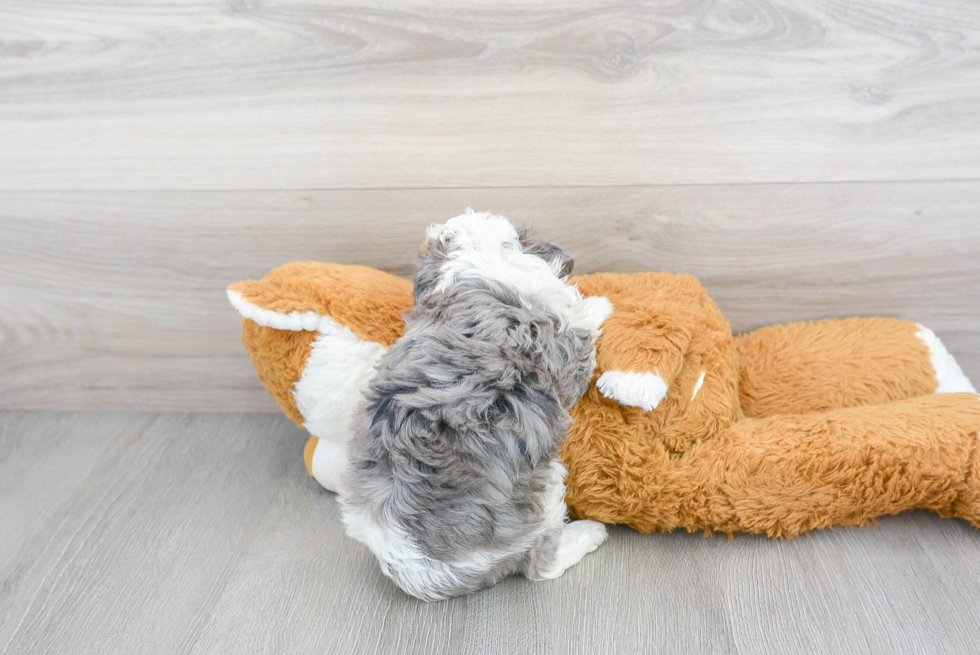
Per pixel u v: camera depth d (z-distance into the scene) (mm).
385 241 1273
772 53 1098
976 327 1270
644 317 1003
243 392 1438
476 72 1139
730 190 1192
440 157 1202
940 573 968
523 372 871
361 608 972
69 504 1206
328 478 1173
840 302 1269
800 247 1228
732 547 1038
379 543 904
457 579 932
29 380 1444
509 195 1221
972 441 981
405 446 851
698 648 878
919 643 868
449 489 855
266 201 1255
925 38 1073
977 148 1133
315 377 1069
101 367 1428
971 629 883
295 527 1138
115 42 1159
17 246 1314
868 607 921
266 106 1187
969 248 1203
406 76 1149
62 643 942
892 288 1250
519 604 961
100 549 1103
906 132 1133
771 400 1168
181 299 1353
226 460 1312
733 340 1241
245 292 1055
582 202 1217
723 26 1086
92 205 1275
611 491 1031
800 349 1187
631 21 1092
